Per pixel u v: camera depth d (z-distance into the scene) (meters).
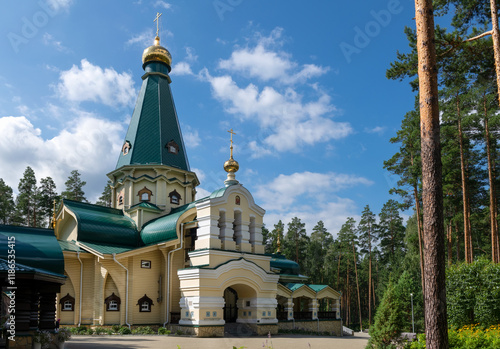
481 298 26.09
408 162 47.62
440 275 12.24
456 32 22.92
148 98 46.97
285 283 42.25
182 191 45.25
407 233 68.19
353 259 78.69
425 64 13.55
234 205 34.50
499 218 45.28
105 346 21.95
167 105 47.16
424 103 13.41
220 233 33.81
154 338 28.12
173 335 31.09
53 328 20.17
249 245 34.84
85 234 36.59
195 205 36.97
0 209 63.47
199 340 27.05
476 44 22.55
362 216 82.56
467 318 27.50
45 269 20.61
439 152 13.11
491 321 25.67
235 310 38.03
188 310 30.80
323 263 83.44
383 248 83.44
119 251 35.56
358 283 77.44
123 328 32.50
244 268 32.88
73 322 34.81
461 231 58.34
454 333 18.58
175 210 41.69
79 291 35.41
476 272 27.69
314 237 98.56
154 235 37.62
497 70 19.80
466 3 24.06
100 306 34.31
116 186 45.03
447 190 48.19
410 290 54.09
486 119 39.81
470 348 17.36
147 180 43.31
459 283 27.94
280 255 48.75
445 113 41.78
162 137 44.97
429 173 12.94
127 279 34.56
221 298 31.17
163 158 44.09
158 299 35.75
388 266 78.44
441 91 41.09
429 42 13.66
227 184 38.16
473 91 38.75
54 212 41.25
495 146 44.34
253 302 33.47
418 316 52.53
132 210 41.34
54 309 20.48
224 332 32.78
